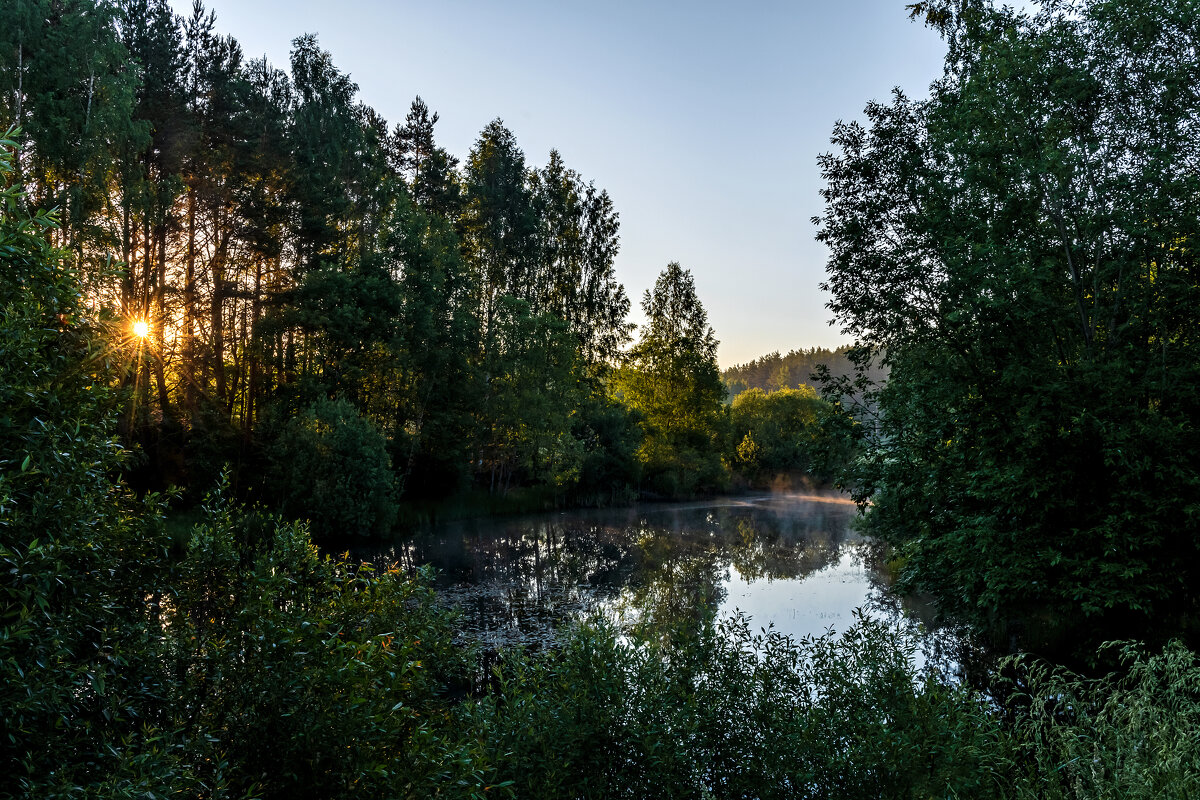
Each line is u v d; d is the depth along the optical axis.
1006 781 5.02
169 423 26.09
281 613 4.16
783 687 5.70
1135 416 9.17
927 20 12.80
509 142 44.59
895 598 17.14
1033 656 11.30
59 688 2.91
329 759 3.61
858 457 13.23
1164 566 9.01
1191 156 9.73
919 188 11.85
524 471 42.62
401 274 34.66
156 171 26.06
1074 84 10.20
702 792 4.93
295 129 30.31
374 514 25.53
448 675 5.59
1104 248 10.63
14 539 3.10
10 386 3.19
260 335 29.14
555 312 45.81
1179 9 9.41
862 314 12.88
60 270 3.69
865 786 4.69
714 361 54.16
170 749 3.23
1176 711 4.57
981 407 10.67
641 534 30.95
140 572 4.47
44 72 20.84
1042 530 10.04
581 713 5.04
